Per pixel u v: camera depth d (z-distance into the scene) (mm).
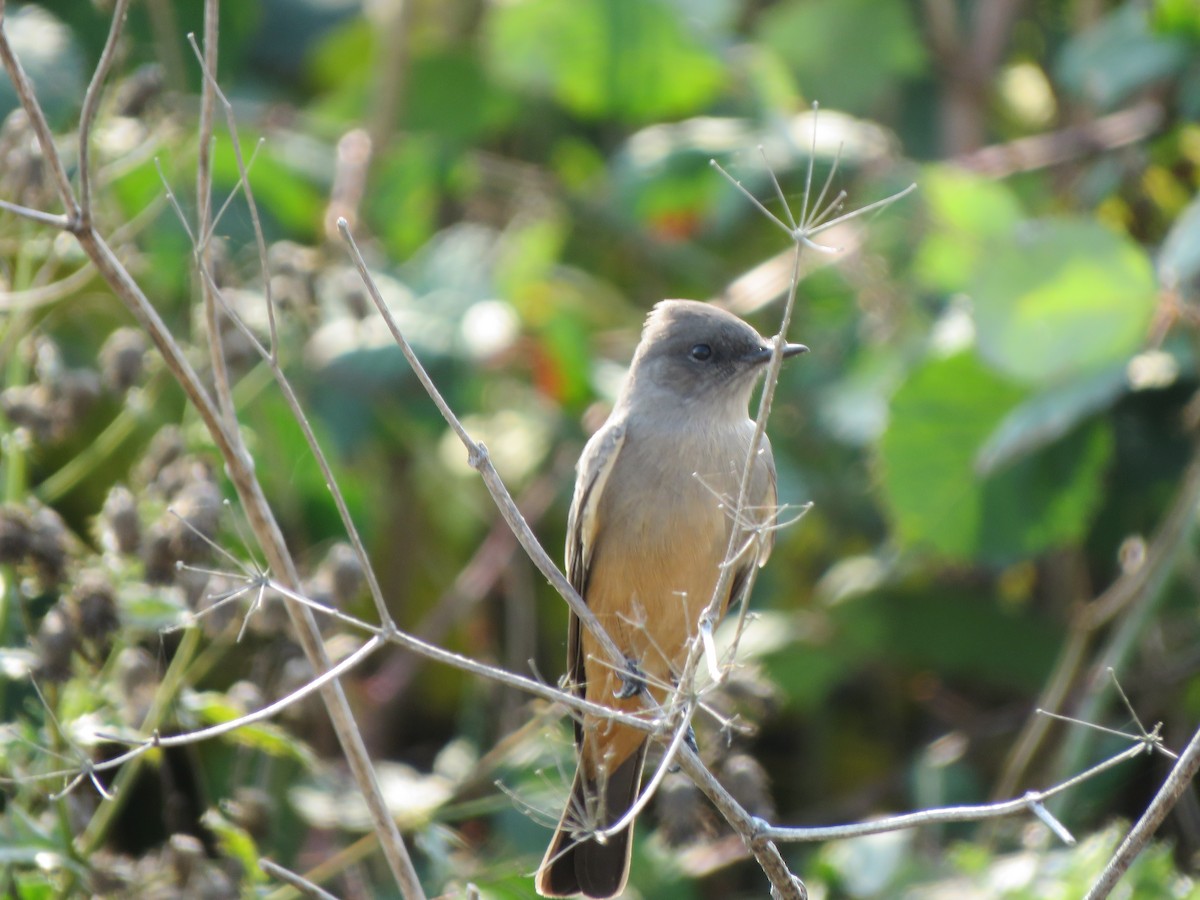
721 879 11336
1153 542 12148
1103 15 14773
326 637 9250
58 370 9234
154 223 11828
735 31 16062
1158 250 12594
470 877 9234
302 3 15477
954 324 11906
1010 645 11914
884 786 11672
